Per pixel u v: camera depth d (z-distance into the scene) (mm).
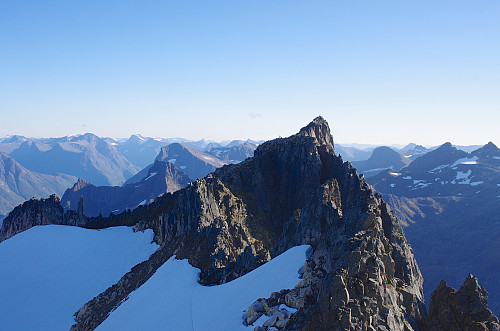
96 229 185250
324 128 189500
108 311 104250
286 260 64500
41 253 154250
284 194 159500
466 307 43500
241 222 138625
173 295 76062
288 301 47469
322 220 80938
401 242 71688
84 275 134875
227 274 82688
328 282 40125
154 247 142625
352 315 38062
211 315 56156
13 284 134875
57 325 112188
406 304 47781
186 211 131875
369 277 41281
